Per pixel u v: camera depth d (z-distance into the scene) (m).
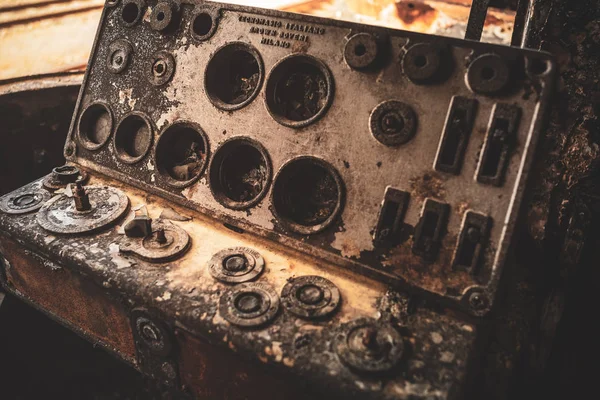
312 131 0.71
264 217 0.74
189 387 0.72
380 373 0.55
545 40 0.73
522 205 0.60
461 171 0.62
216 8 0.79
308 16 0.72
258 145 0.75
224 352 0.63
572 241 0.74
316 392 0.57
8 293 0.98
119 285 0.69
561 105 0.73
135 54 0.86
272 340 0.60
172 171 0.84
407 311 0.63
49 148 1.17
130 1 0.87
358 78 0.68
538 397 0.78
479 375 0.74
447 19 1.35
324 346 0.59
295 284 0.67
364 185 0.68
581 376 0.78
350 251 0.68
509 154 0.60
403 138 0.65
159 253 0.72
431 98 0.64
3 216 0.79
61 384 1.04
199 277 0.69
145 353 0.73
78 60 1.12
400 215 0.65
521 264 0.76
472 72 0.62
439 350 0.58
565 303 0.74
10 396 1.00
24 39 1.05
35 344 1.05
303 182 0.75
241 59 0.80
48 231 0.76
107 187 0.86
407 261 0.65
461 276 0.62
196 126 0.80
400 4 1.36
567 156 0.74
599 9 0.70
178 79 0.82
